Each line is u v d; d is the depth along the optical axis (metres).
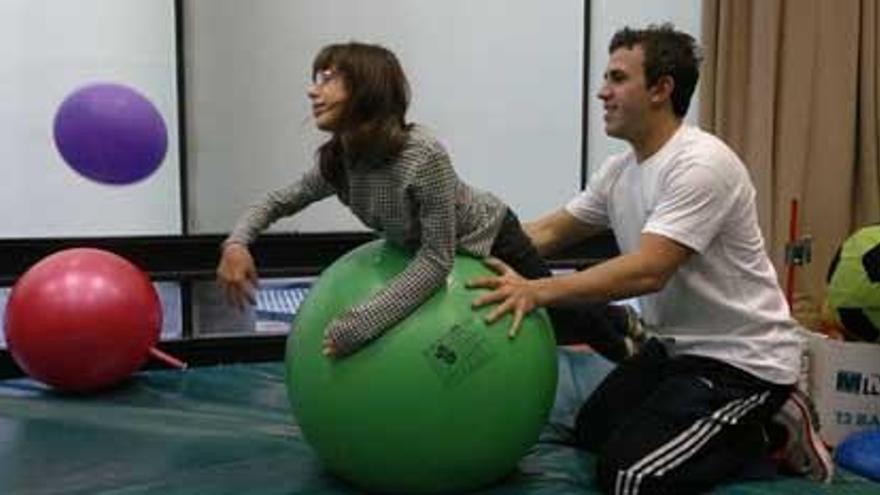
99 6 3.00
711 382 2.04
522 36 3.38
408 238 1.91
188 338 3.16
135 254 3.11
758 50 3.22
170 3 3.06
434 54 3.31
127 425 2.30
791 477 2.10
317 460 2.08
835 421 2.38
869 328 2.36
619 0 3.47
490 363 1.81
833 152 3.31
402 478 1.86
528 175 3.46
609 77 2.10
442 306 1.82
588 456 2.18
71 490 1.90
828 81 3.29
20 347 2.54
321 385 1.83
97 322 2.50
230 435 2.24
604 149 3.54
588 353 2.98
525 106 3.43
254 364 3.03
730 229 2.03
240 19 3.12
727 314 2.07
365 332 1.77
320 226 3.29
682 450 1.94
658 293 2.13
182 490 1.90
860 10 3.29
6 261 3.00
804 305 3.23
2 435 2.23
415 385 1.77
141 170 2.77
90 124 2.67
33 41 2.96
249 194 3.21
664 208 1.98
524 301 1.88
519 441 1.90
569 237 2.42
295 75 3.20
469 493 1.93
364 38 3.24
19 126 2.99
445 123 3.36
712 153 1.99
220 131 3.16
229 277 2.14
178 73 3.09
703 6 3.25
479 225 1.99
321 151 1.97
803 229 3.32
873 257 2.32
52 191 3.04
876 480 2.11
